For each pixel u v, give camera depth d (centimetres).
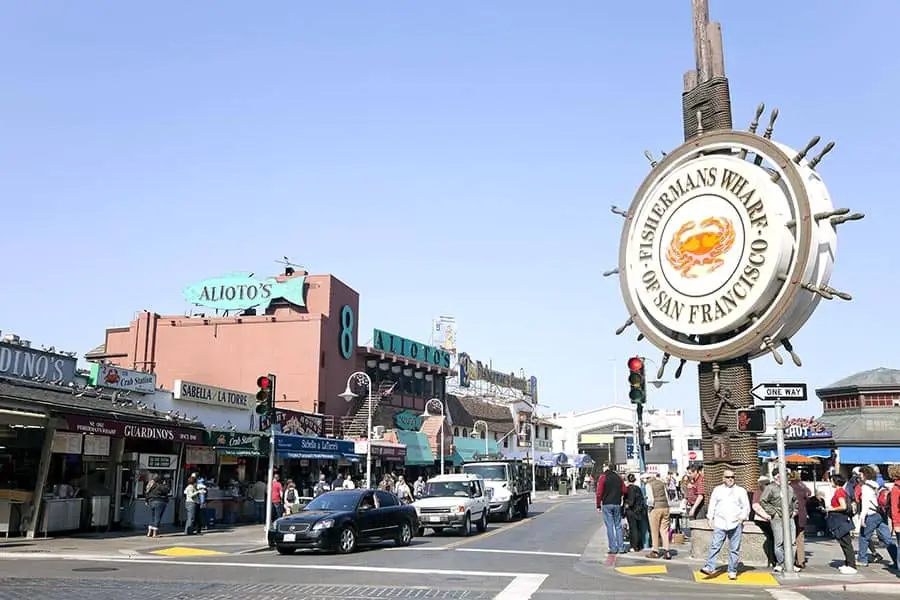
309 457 3209
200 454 2748
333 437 3975
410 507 2145
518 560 1659
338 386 4481
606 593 1175
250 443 2717
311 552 1856
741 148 1673
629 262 1825
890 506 1389
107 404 2328
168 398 2836
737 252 1617
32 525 1994
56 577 1306
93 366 2520
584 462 8631
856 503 1858
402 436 4638
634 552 1756
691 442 8962
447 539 2295
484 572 1435
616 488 1762
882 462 3306
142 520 2420
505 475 3316
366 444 3341
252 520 2862
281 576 1354
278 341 4328
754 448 1634
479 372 7175
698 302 1673
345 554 1802
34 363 2312
